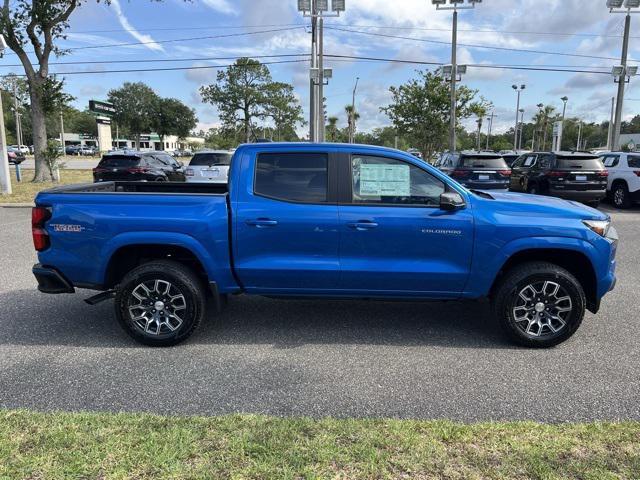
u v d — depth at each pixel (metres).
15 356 4.43
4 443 2.93
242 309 5.74
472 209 4.55
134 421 3.21
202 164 15.77
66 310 5.69
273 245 4.59
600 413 3.46
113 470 2.68
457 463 2.77
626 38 23.75
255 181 4.65
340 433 3.08
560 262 4.84
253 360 4.36
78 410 3.46
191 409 3.49
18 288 6.52
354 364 4.28
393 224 4.52
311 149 4.65
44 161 22.38
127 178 16.81
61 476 2.63
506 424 3.22
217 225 4.56
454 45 24.72
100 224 4.57
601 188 14.13
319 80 25.03
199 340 4.82
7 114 94.75
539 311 4.59
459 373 4.10
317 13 24.16
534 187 15.44
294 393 3.75
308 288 4.71
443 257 4.56
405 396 3.71
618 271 7.50
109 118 84.38
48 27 20.67
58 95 21.72
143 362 4.32
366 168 4.62
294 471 2.68
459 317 5.50
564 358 4.41
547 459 2.80
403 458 2.81
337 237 4.55
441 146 32.66
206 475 2.64
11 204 14.96
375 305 5.90
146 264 4.64
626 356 4.45
